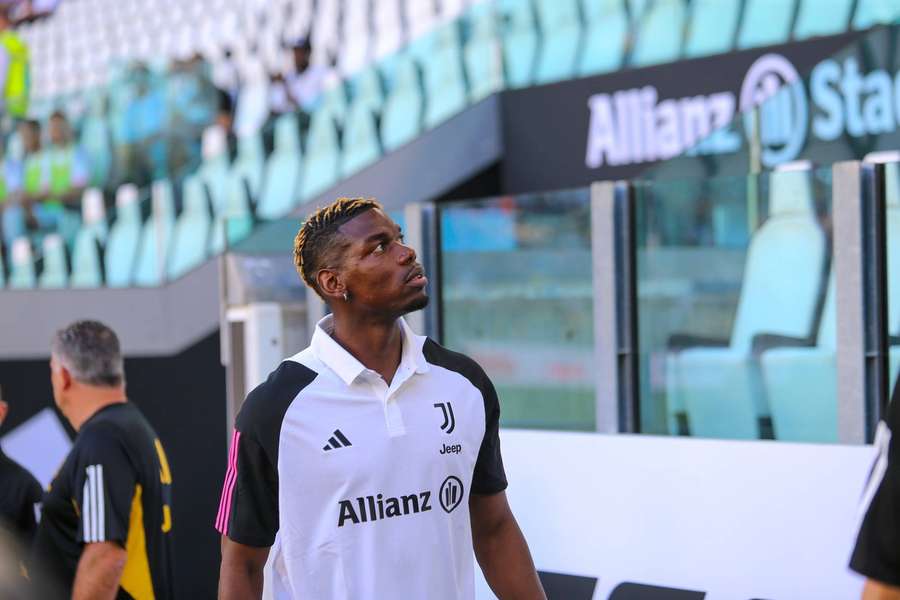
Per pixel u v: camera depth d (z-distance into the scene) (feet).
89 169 32.76
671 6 26.02
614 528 12.36
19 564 10.55
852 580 10.61
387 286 7.54
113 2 43.78
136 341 24.08
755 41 24.70
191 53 40.50
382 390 7.55
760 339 12.47
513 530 8.41
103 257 25.13
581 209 13.57
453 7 32.60
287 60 37.37
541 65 28.17
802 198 12.05
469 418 7.80
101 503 10.54
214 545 21.26
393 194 27.02
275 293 16.12
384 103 28.89
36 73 43.34
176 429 22.91
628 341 13.34
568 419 13.85
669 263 13.07
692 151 21.80
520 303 14.23
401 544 7.48
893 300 11.53
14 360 22.50
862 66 19.51
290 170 28.22
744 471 11.48
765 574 11.20
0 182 31.35
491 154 28.68
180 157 33.94
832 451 10.94
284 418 7.48
